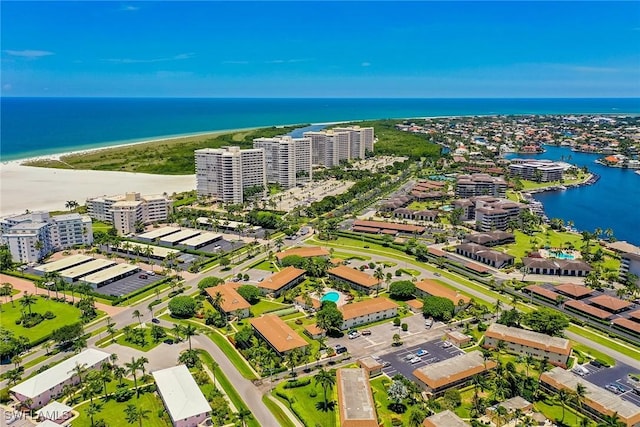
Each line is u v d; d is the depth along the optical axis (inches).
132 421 7037.4
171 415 7086.6
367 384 7805.1
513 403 7465.6
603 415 7155.5
